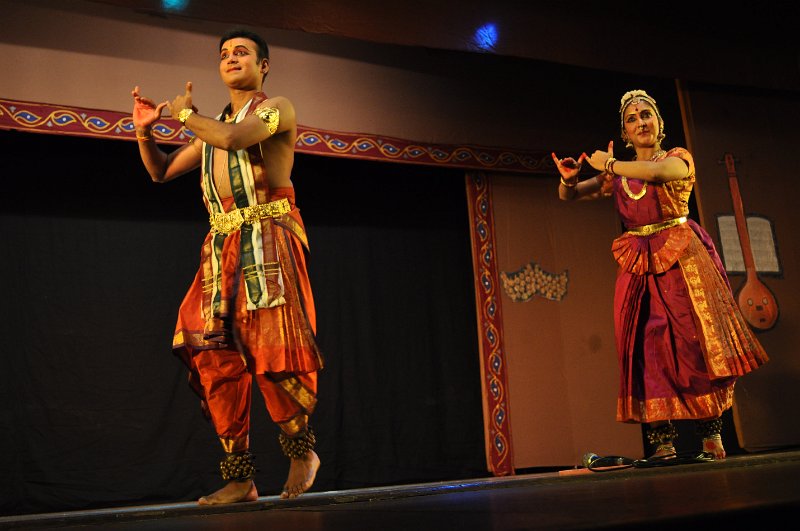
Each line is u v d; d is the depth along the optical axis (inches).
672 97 212.4
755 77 197.0
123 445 159.9
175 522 61.2
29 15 148.3
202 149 102.0
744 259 201.6
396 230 195.3
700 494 50.7
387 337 188.4
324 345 181.9
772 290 201.8
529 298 195.6
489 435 185.8
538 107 194.9
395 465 181.0
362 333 186.1
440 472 184.5
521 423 188.5
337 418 178.7
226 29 163.2
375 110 175.9
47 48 148.4
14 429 152.2
